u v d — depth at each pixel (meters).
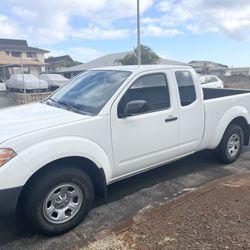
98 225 3.58
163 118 4.29
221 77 38.44
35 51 60.66
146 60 40.47
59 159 3.34
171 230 3.19
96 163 3.60
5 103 18.30
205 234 3.08
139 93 4.09
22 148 3.07
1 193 2.94
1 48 56.62
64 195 3.39
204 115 4.92
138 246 2.96
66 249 3.04
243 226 3.20
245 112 5.63
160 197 4.30
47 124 3.35
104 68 4.70
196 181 4.85
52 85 27.55
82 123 3.47
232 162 5.68
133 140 3.98
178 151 4.63
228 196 3.94
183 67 4.71
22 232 3.48
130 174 4.14
